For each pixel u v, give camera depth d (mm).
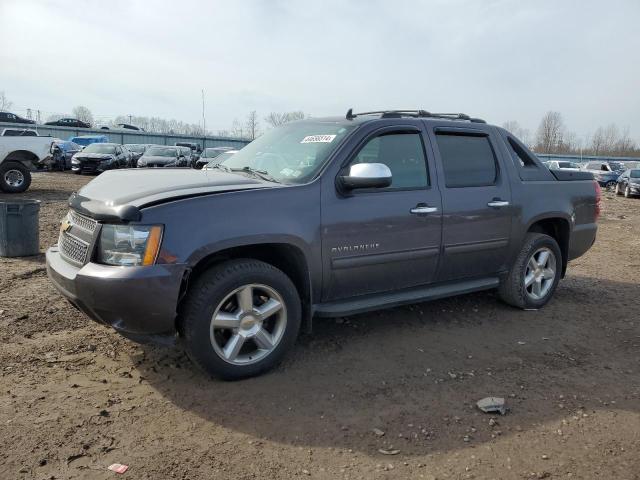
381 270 4266
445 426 3188
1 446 2789
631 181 27203
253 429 3070
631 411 3471
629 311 5672
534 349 4488
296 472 2693
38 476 2570
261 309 3684
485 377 3896
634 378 4000
